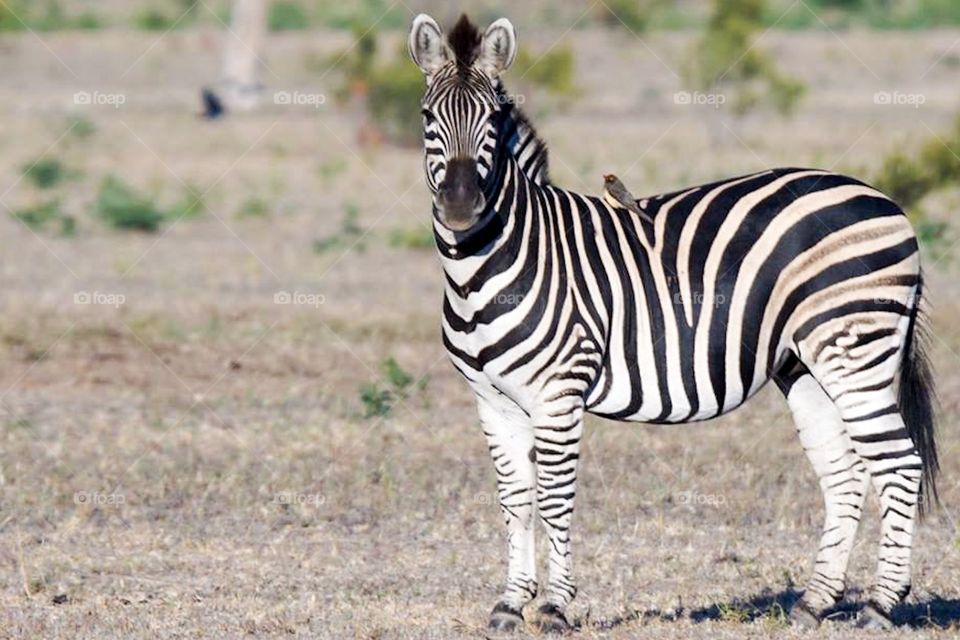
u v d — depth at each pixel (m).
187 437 21.91
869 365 13.43
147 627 13.97
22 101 69.75
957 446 20.38
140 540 17.36
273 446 21.33
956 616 14.22
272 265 36.19
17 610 14.67
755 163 47.66
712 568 16.14
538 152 13.66
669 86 71.06
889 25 89.75
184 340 28.19
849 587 15.29
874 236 13.48
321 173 51.56
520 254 12.89
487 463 20.38
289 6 96.88
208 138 61.16
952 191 41.19
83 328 29.11
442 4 68.25
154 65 81.75
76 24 92.69
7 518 18.09
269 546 17.08
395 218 43.41
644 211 13.70
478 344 13.02
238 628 13.90
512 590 13.61
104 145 58.62
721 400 13.57
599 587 15.48
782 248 13.45
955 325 28.22
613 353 13.32
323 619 14.22
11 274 34.94
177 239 40.22
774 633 13.36
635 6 83.69
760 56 56.44
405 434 21.81
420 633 13.52
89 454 21.08
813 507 18.28
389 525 17.88
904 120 57.12
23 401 24.08
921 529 17.41
